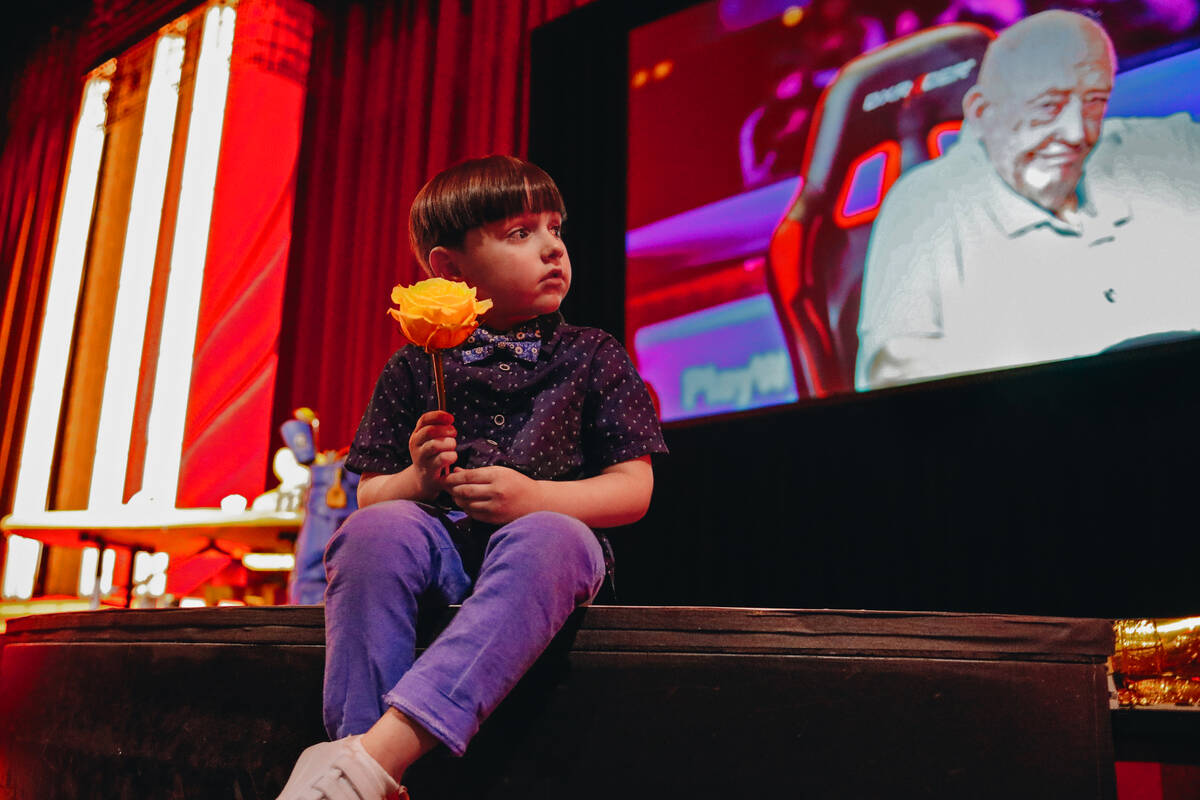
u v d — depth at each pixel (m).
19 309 4.21
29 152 4.48
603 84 2.98
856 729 0.78
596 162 2.94
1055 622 0.81
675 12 2.86
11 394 4.09
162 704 0.95
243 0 3.90
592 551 0.86
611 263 2.82
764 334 2.47
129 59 4.21
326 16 3.76
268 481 3.32
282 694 0.89
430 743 0.76
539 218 1.05
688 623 0.81
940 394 2.18
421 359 1.07
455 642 0.79
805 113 2.53
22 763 1.09
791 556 2.33
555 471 0.99
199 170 3.85
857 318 2.32
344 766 0.73
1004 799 0.77
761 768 0.78
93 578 3.71
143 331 3.81
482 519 0.90
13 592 3.80
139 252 3.92
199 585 3.34
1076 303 2.03
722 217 2.62
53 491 3.84
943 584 2.12
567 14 3.06
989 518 2.10
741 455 2.45
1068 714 0.79
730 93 2.69
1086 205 2.05
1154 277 1.95
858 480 2.28
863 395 2.26
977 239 2.18
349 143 3.57
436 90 3.33
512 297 1.04
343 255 3.45
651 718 0.80
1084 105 2.09
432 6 3.53
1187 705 1.36
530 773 0.81
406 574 0.84
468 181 1.05
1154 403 1.96
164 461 3.60
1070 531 2.00
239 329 3.59
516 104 3.16
